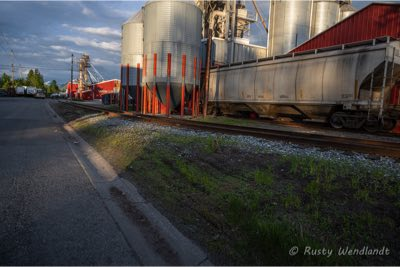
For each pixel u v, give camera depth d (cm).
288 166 559
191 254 288
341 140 959
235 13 3519
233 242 309
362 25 1905
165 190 473
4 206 384
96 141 971
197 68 2275
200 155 666
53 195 434
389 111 1334
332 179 470
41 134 1108
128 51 2908
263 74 1905
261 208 381
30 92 7819
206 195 441
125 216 371
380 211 358
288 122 1878
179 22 2105
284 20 3297
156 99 2402
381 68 1312
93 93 9562
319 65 1552
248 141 872
